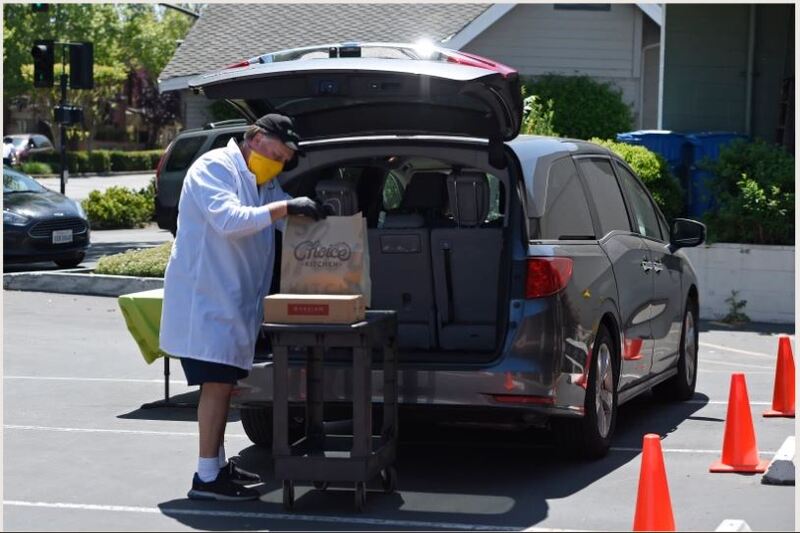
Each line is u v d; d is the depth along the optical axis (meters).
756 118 20.91
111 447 8.73
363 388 6.82
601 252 8.35
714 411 10.23
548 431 9.36
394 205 8.52
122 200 30.89
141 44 73.50
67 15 57.00
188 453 8.55
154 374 11.89
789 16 20.55
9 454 8.48
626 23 27.45
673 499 7.28
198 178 7.10
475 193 7.77
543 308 7.46
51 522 6.79
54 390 10.97
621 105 27.05
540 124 19.39
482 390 7.37
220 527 6.70
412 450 8.72
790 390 10.05
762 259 16.09
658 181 17.16
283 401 6.92
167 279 7.17
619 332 8.53
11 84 56.03
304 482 7.50
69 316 15.60
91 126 68.31
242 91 7.60
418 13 29.23
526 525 6.72
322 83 7.38
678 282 10.27
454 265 7.91
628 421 9.77
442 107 7.77
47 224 20.19
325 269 6.91
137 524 6.75
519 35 27.52
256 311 7.29
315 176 8.33
